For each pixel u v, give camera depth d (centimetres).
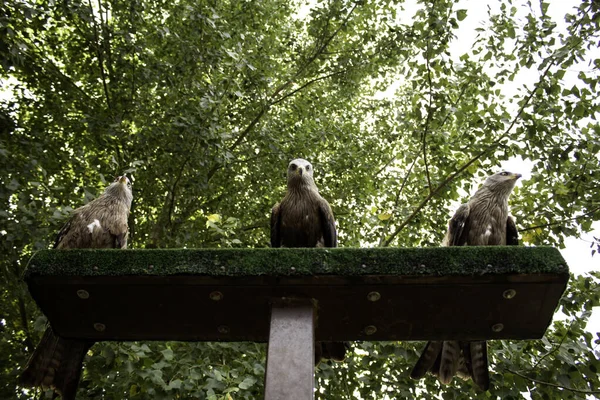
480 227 615
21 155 866
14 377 757
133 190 966
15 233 705
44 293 360
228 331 391
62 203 816
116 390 668
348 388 786
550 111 815
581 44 797
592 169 835
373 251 349
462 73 877
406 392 698
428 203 997
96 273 344
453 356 477
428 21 827
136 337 403
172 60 995
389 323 383
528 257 343
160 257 349
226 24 1023
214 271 342
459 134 944
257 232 1070
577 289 748
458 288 354
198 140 897
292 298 357
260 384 672
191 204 1016
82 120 902
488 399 715
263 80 1010
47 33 1001
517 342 747
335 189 1103
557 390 702
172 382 606
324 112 1221
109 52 952
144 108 960
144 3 995
